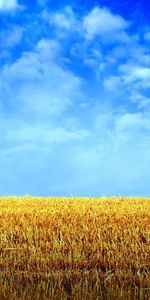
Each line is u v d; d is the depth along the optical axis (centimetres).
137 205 1588
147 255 915
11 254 939
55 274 799
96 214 1351
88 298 690
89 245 986
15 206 1587
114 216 1319
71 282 777
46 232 1115
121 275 796
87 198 1894
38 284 739
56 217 1314
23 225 1190
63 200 1791
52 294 693
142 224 1189
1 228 1168
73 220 1260
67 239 1050
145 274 800
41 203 1680
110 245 976
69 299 700
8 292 702
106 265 865
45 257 923
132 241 1003
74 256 909
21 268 870
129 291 700
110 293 703
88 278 788
